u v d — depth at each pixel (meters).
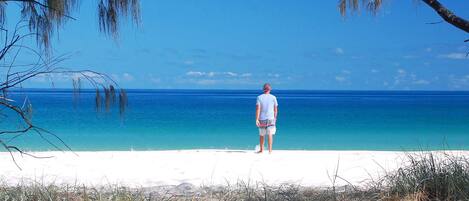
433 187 7.20
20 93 4.25
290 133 28.95
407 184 7.34
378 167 12.09
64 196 7.48
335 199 7.25
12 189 7.45
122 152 15.30
